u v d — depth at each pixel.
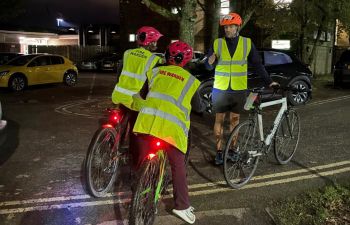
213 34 14.41
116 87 4.73
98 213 4.43
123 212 4.47
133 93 4.60
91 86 17.94
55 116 9.98
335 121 9.42
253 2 14.14
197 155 6.66
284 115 5.86
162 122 3.76
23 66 15.96
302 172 5.81
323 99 13.58
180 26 10.78
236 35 5.72
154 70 3.99
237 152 5.07
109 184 4.95
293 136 6.22
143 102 3.93
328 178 5.56
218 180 5.50
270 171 5.84
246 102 5.20
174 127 3.76
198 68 10.72
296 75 11.81
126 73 4.68
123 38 30.33
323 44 27.61
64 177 5.56
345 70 16.56
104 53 30.92
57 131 8.28
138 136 4.01
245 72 5.76
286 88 5.75
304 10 18.91
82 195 4.93
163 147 3.87
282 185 5.30
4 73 15.27
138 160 4.09
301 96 12.01
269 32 20.48
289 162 6.26
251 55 5.77
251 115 5.35
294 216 4.31
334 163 6.23
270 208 4.55
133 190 3.55
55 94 14.80
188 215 4.02
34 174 5.67
